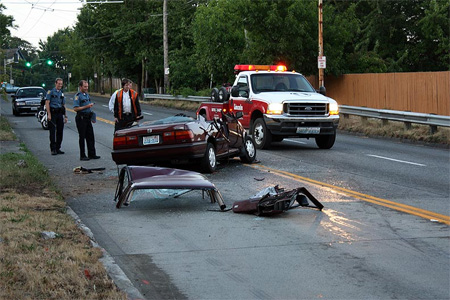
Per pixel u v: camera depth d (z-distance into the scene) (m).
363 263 6.55
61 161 15.06
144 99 50.31
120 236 7.75
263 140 17.30
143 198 10.14
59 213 8.52
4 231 7.20
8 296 5.07
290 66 32.81
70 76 99.62
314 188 11.13
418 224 8.30
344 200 10.01
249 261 6.64
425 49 38.38
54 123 16.38
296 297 5.55
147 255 6.91
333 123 17.11
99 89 92.56
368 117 25.22
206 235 7.75
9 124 25.84
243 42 36.91
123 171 9.79
